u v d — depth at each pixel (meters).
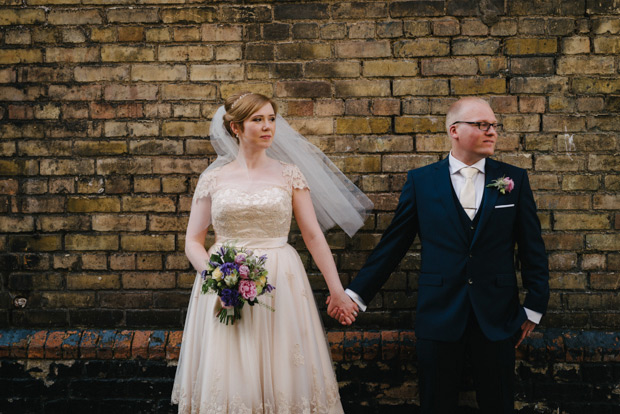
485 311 2.47
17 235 3.09
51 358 3.00
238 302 2.30
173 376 2.98
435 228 2.56
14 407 3.02
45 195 3.09
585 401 2.87
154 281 3.07
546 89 2.95
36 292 3.09
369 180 3.02
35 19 3.06
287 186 2.60
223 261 2.31
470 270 2.48
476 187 2.58
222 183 2.57
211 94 3.04
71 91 3.07
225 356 2.42
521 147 2.96
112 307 3.08
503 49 2.96
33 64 3.07
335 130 3.02
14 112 3.08
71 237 3.08
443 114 2.98
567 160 2.95
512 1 2.95
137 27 3.05
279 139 2.74
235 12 3.02
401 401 2.94
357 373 2.95
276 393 2.43
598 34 2.93
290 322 2.48
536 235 2.55
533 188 2.96
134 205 3.07
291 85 3.02
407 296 3.01
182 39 3.04
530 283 2.54
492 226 2.50
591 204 2.95
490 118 2.50
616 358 2.84
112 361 3.00
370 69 3.00
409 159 3.00
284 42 3.02
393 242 2.65
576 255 2.96
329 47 3.01
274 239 2.56
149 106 3.06
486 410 2.53
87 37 3.06
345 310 2.60
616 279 2.94
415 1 2.97
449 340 2.46
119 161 3.07
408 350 2.91
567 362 2.87
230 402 2.38
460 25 2.97
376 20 2.99
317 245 2.63
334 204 2.82
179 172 3.06
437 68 2.98
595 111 2.94
